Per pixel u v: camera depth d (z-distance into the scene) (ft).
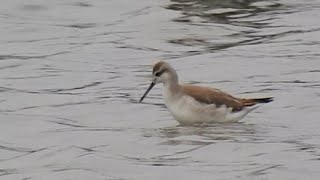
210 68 74.84
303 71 72.95
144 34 87.56
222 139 55.16
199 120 58.65
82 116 62.75
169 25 89.81
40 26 92.84
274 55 78.23
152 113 63.05
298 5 97.30
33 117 62.18
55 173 49.52
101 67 77.30
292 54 78.28
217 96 58.80
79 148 54.39
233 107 58.75
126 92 69.10
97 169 50.16
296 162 50.39
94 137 56.85
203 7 95.91
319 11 94.07
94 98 67.46
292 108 62.64
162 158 51.98
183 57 79.20
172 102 59.00
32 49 84.12
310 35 84.79
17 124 60.49
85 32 90.07
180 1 98.27
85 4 101.55
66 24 93.86
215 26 89.15
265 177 47.98
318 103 63.57
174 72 59.31
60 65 78.13
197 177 48.16
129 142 55.16
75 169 50.14
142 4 98.99
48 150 54.13
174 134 56.70
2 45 85.87
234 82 70.33
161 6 96.94
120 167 50.34
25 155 53.47
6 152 54.24
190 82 70.85
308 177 47.98
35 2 101.60
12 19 95.76
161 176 48.62
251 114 61.26
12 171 50.26
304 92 66.54
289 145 53.72
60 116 62.75
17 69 76.89
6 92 69.41
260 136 55.72
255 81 70.49
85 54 81.66
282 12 94.27
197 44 83.71
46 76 74.33
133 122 60.85
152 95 68.08
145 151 53.42
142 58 79.97
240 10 95.04
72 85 71.67
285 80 70.54
